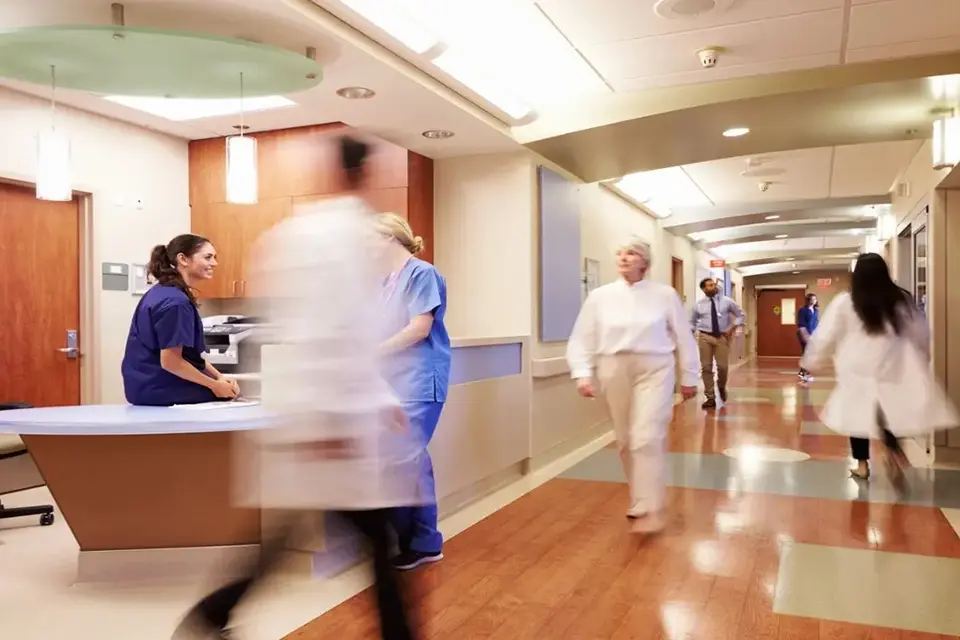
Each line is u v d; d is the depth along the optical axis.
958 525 3.84
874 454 5.84
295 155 5.56
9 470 4.02
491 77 4.44
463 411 4.32
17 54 3.26
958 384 5.61
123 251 5.50
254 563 2.12
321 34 3.39
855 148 6.68
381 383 2.08
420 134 5.16
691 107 4.82
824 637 2.53
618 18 3.74
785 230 11.76
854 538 3.63
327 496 2.00
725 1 3.55
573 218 6.52
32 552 3.60
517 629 2.62
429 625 2.65
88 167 5.22
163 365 3.14
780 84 4.60
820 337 4.53
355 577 3.10
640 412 3.79
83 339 5.30
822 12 3.70
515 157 5.69
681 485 4.79
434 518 3.34
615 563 3.30
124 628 2.64
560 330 6.13
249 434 2.71
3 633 2.61
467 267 5.82
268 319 2.05
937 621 2.65
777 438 6.61
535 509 4.25
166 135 5.84
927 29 3.92
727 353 9.02
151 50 3.21
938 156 4.72
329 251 2.03
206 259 3.35
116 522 3.15
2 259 4.86
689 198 9.20
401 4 3.49
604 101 5.06
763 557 3.36
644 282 3.87
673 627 2.63
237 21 3.25
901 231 7.91
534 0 3.53
